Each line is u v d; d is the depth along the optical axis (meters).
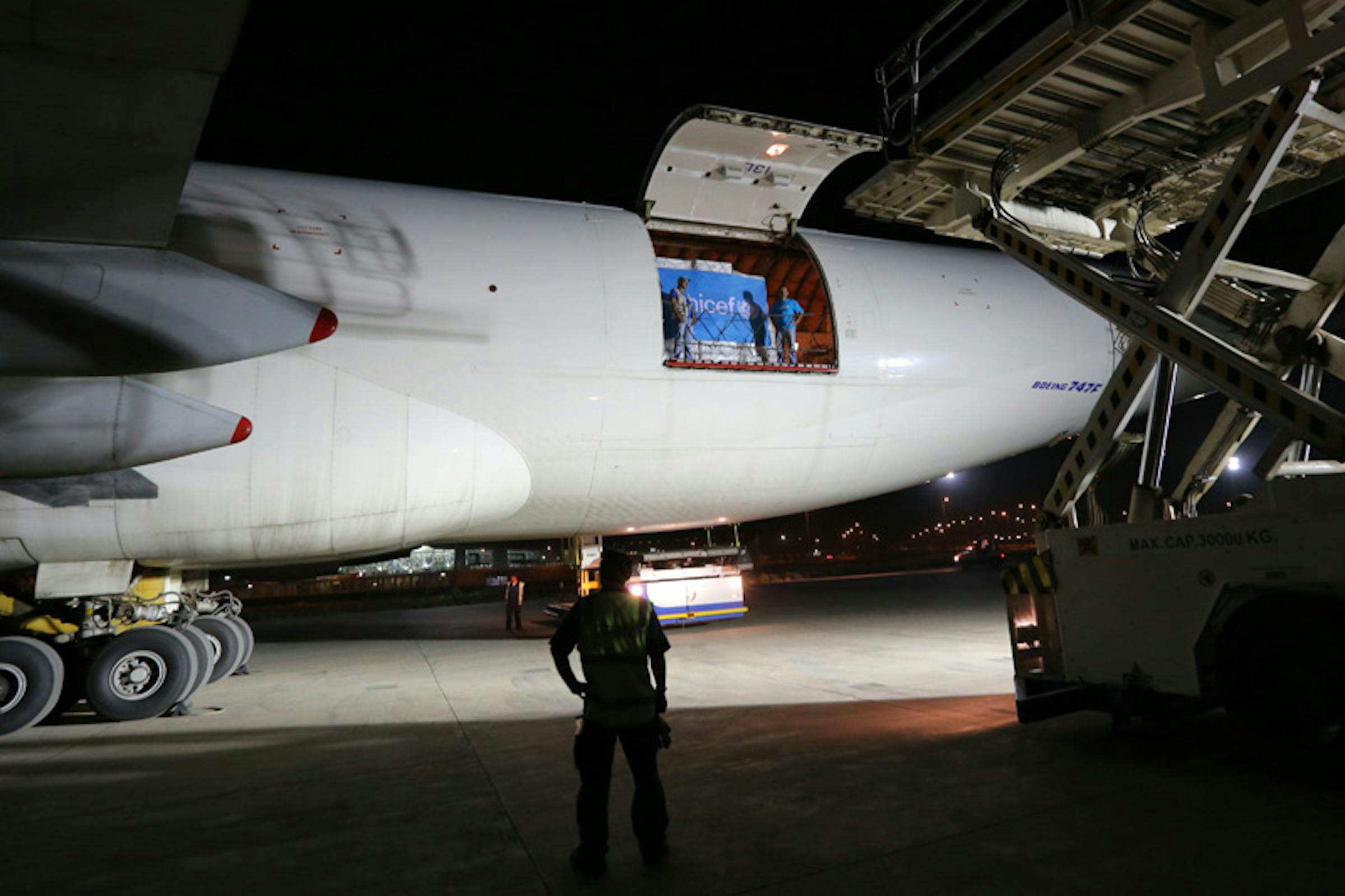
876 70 5.61
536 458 7.70
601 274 7.77
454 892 2.67
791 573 44.41
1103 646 4.09
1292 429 3.57
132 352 5.18
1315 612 3.26
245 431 5.90
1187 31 4.19
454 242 7.44
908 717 5.08
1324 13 3.84
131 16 3.02
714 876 2.68
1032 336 9.34
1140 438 4.80
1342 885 2.37
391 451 6.98
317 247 6.89
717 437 8.22
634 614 2.94
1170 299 4.32
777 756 4.26
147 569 8.18
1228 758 3.74
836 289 8.70
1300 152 5.09
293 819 3.59
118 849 3.27
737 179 8.45
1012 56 4.51
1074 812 3.12
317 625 20.08
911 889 2.50
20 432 5.32
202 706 7.17
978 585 20.64
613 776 4.02
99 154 3.95
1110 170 5.62
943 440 9.27
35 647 6.25
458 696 7.04
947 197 6.09
